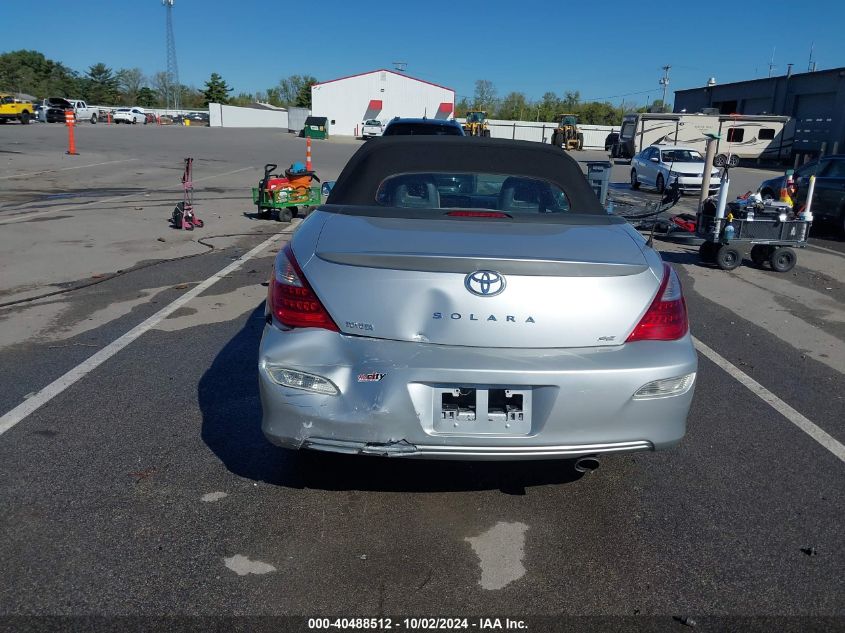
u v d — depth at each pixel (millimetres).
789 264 9508
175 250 9383
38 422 4020
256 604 2588
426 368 2779
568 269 2861
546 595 2695
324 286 2895
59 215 12219
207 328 5906
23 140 33406
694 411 4523
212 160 27062
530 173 4164
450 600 2650
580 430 2873
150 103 118750
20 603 2541
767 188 15664
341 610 2576
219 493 3332
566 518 3230
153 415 4160
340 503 3289
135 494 3291
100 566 2766
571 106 101125
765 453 3938
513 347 2838
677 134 37938
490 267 2842
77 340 5527
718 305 7508
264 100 137875
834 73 40375
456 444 2832
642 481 3590
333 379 2832
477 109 101250
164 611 2531
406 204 4031
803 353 5879
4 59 112562
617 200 17469
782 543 3057
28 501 3195
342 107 67750
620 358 2873
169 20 105250
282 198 12125
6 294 6879
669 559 2936
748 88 50062
